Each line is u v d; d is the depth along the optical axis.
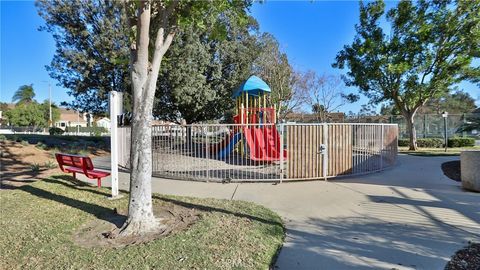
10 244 4.40
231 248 4.14
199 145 12.26
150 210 5.08
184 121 24.16
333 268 3.72
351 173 9.72
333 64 22.62
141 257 3.90
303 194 7.43
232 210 5.96
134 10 5.24
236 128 13.26
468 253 4.09
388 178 9.48
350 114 39.00
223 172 10.48
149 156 5.11
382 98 21.69
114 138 7.16
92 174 8.00
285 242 4.52
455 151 19.72
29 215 5.73
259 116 15.15
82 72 20.05
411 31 18.78
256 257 3.90
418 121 28.16
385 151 11.55
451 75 18.67
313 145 9.12
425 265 3.77
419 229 5.01
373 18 20.02
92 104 22.28
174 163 11.45
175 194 7.48
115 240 4.60
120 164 12.50
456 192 7.57
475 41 17.61
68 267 3.69
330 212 5.98
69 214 5.82
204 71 21.33
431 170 11.12
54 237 4.65
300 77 34.84
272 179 8.90
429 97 20.16
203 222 5.19
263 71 30.27
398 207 6.28
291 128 8.93
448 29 18.08
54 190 7.70
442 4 18.17
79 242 4.52
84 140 21.95
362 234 4.81
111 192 7.56
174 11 5.58
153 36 5.48
